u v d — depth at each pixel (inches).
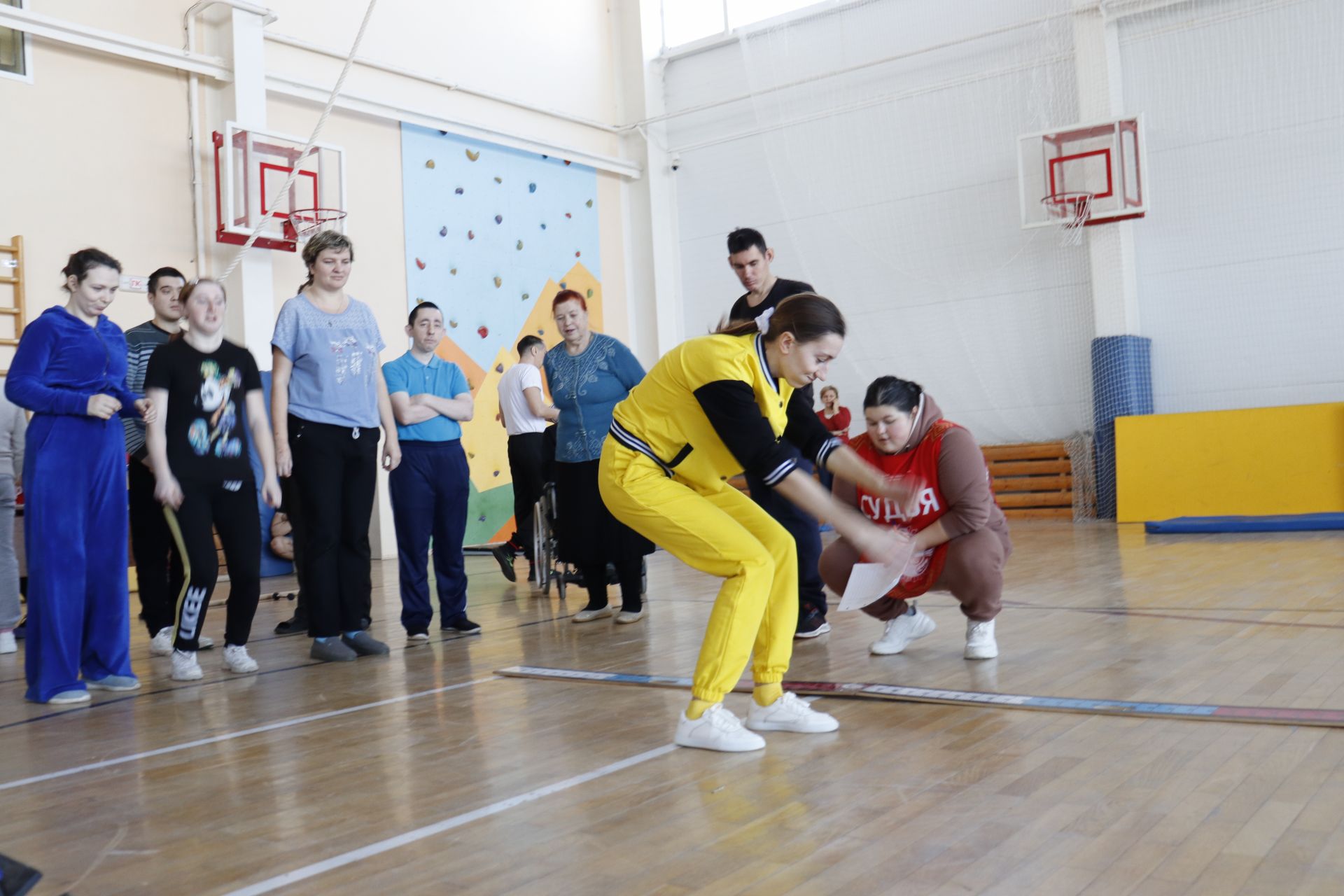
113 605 128.9
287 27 323.3
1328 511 305.1
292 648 162.4
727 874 60.5
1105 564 218.4
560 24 414.9
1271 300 335.9
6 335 255.9
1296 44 329.1
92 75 274.5
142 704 120.3
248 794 81.8
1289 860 58.0
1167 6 345.7
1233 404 342.6
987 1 377.7
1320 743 80.5
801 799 73.6
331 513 144.9
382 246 347.3
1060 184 353.7
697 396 85.4
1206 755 78.8
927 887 57.0
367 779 84.7
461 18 375.6
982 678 111.1
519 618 183.5
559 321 167.3
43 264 263.7
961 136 383.2
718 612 89.0
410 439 159.0
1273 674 105.4
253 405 140.0
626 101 438.0
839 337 84.5
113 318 275.6
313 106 330.0
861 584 101.3
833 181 409.1
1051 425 371.6
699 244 439.5
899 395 118.6
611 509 91.9
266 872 64.7
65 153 268.8
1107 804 68.8
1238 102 338.0
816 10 409.7
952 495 118.8
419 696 118.1
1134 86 353.7
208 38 299.0
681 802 74.7
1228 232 341.4
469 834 70.0
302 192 308.0
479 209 378.0
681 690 113.7
